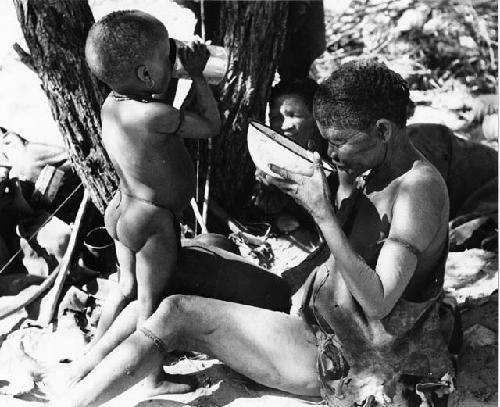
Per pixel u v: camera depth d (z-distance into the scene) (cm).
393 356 215
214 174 296
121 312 237
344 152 208
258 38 285
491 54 432
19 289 280
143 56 215
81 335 261
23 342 258
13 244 291
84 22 257
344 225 219
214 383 235
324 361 218
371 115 204
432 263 215
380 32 457
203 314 221
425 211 204
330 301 216
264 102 296
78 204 299
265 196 302
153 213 224
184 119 222
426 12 459
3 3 421
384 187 213
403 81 210
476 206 307
